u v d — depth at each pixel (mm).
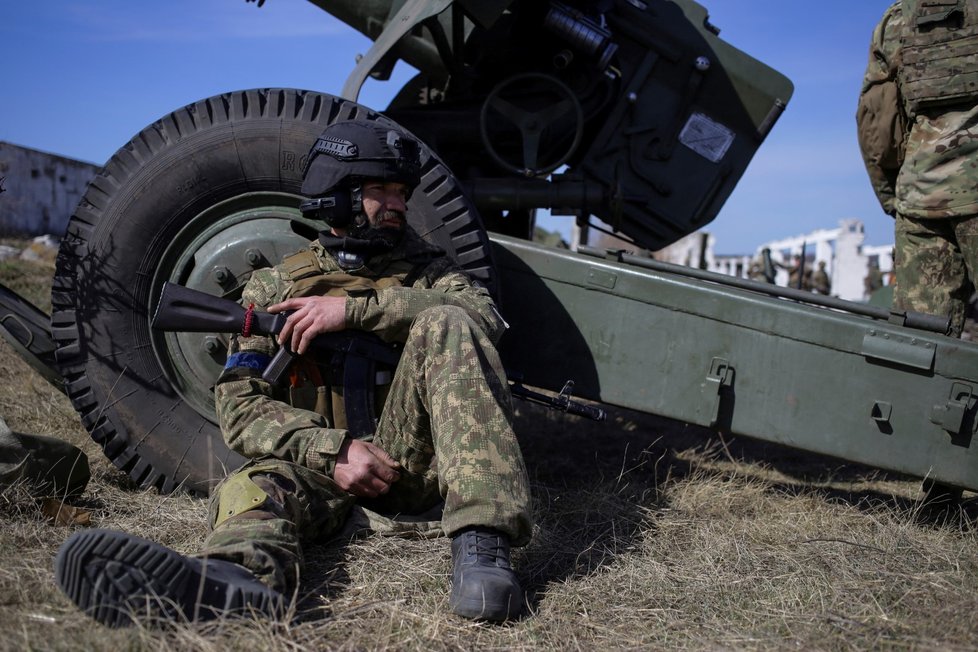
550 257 2877
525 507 1980
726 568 2264
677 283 2762
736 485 3176
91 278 2719
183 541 2344
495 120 3625
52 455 2508
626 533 2566
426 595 1992
